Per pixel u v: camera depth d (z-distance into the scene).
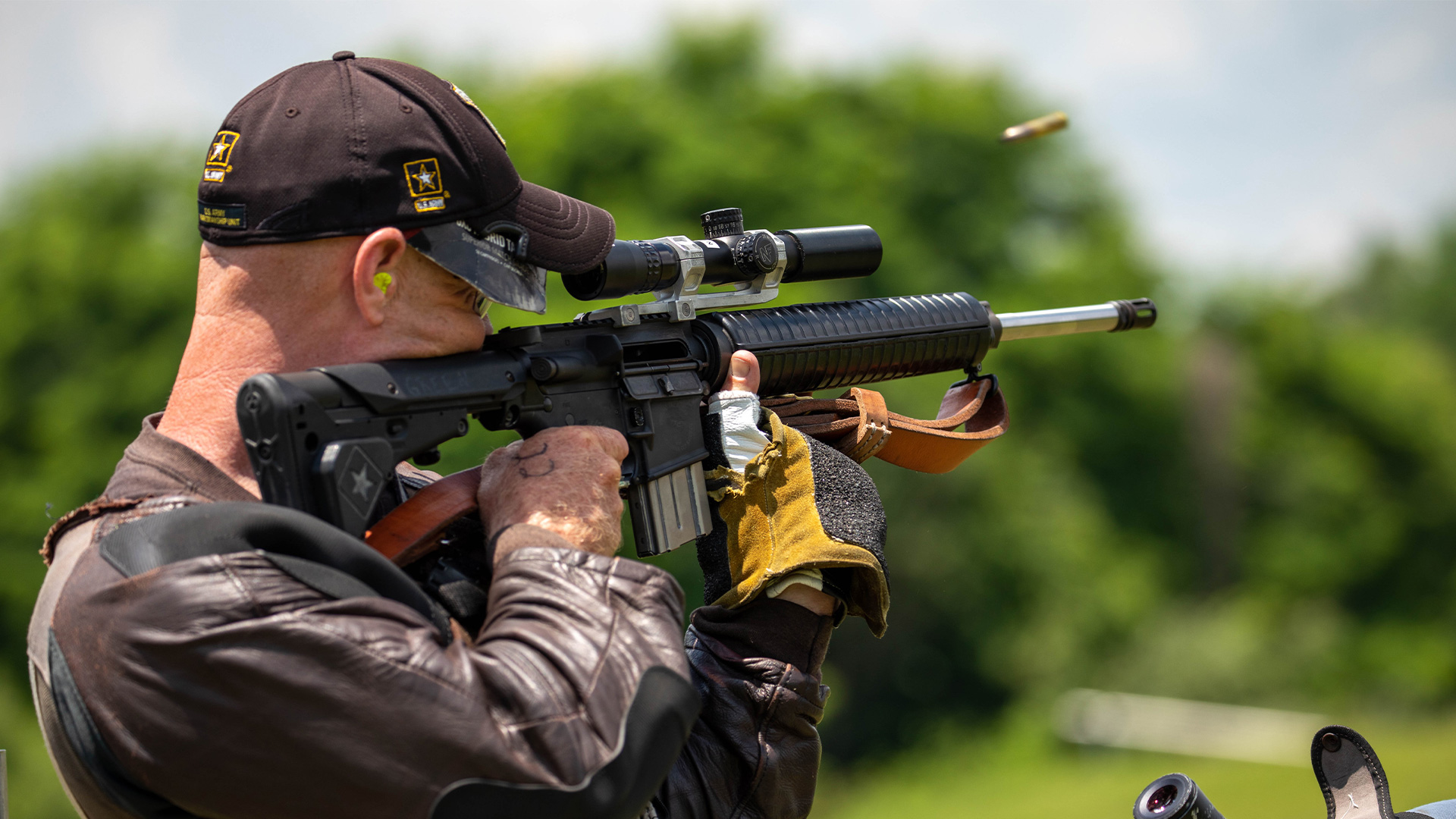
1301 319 85.19
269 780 2.81
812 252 4.77
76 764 3.06
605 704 2.99
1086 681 58.81
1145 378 69.69
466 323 3.58
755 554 4.00
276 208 3.23
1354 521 78.81
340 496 3.12
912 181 63.59
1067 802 44.75
